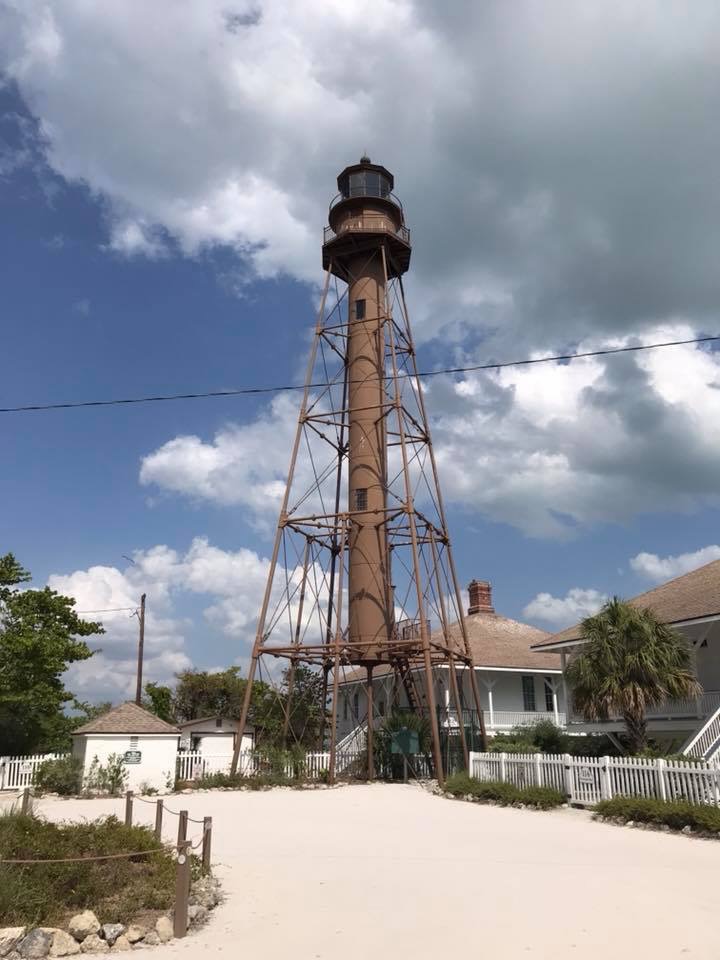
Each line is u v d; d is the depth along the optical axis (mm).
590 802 18797
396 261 33594
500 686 37406
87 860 9109
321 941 8031
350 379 32250
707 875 10867
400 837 14938
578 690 21312
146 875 9836
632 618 20766
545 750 29172
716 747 19188
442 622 29594
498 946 7668
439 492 31688
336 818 18031
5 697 29625
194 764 28266
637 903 9250
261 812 19375
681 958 7191
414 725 29953
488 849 13398
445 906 9344
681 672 20438
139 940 8055
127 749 26344
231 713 48969
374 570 30156
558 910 9000
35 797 23188
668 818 15438
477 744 30078
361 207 32969
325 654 29328
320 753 29859
